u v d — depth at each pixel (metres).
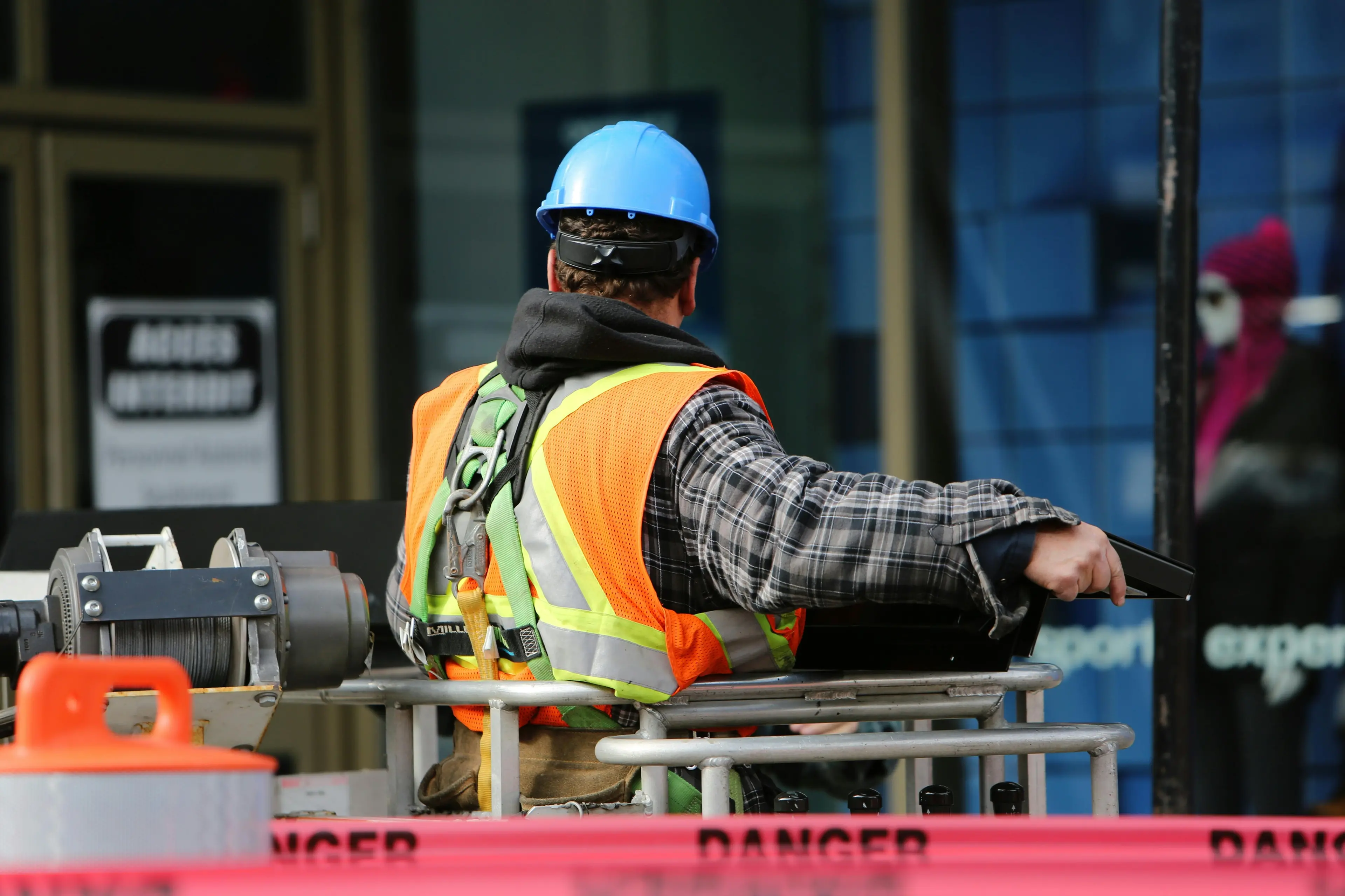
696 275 7.58
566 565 6.61
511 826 4.55
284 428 20.28
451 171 20.06
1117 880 3.95
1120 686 17.31
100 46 19.33
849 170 18.30
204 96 19.88
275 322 20.25
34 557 9.06
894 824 4.52
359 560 9.30
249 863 3.90
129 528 9.27
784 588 6.13
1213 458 17.12
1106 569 6.12
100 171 19.31
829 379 18.42
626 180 7.21
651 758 6.04
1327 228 17.02
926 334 17.95
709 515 6.40
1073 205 17.62
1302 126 17.05
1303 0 16.98
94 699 4.07
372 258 20.33
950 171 17.94
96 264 19.31
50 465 19.02
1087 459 17.67
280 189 20.27
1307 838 4.50
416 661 7.51
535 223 19.70
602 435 6.64
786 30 18.47
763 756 6.11
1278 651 16.98
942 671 6.87
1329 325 17.00
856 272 18.30
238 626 6.48
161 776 3.96
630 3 19.11
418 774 8.27
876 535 6.02
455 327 20.11
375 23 20.25
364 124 20.31
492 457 6.93
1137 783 17.34
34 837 3.88
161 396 19.66
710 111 18.84
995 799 6.53
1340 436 16.94
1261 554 16.98
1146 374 17.45
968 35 17.86
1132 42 17.34
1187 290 7.86
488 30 19.84
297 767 19.14
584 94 19.39
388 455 20.31
